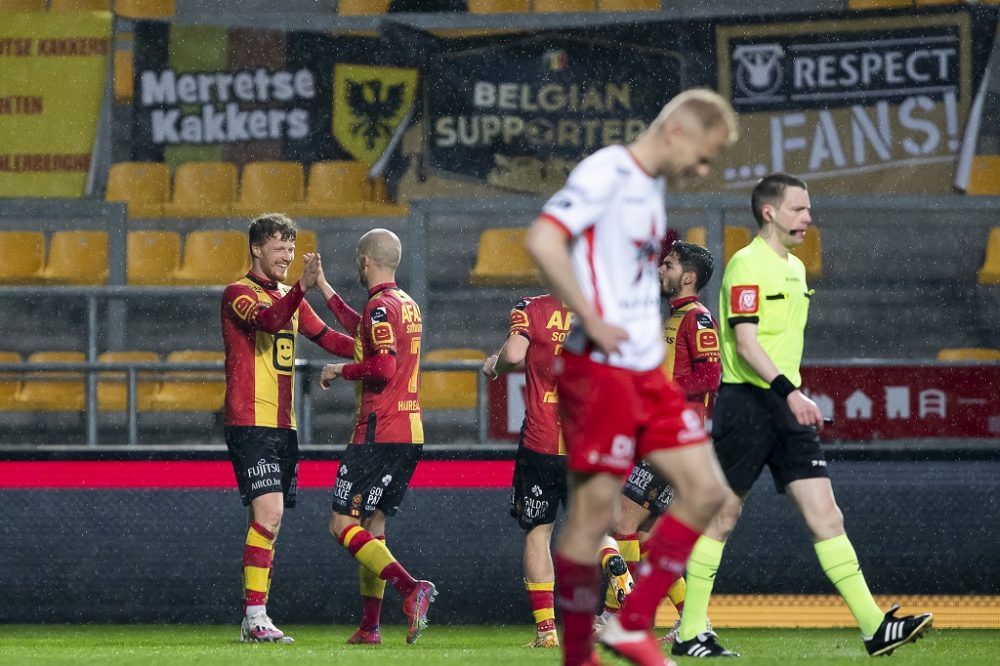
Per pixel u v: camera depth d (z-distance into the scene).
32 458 26.42
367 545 19.89
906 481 26.45
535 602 19.70
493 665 15.62
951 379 27.34
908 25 34.88
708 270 19.28
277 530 20.64
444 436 34.22
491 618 25.98
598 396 10.82
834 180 35.12
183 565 26.23
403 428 20.39
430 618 25.95
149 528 26.28
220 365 28.80
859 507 26.41
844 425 27.36
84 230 37.16
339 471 20.38
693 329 18.89
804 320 16.89
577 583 11.08
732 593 25.88
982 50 34.78
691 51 35.09
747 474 16.56
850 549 16.38
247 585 20.59
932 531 26.31
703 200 31.75
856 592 16.33
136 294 29.91
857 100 35.03
